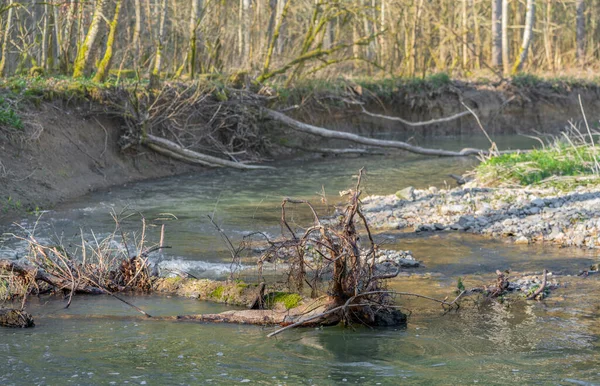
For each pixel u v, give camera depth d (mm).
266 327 7309
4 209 13219
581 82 35875
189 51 23531
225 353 6488
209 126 21000
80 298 8398
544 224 11914
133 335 6984
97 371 6004
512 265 9812
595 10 45781
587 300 8109
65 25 22359
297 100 24875
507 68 36688
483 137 30203
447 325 7301
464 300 8188
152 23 25094
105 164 17797
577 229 11594
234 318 7457
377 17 32188
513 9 43562
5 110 15664
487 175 16125
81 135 17688
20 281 8500
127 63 24484
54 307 7980
